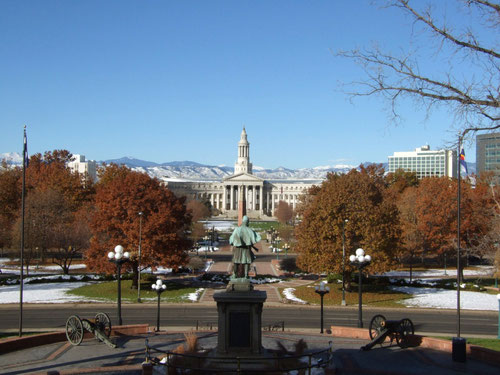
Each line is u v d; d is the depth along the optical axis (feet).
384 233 223.92
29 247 294.46
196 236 456.86
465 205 279.90
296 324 166.40
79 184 406.00
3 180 376.48
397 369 94.84
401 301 212.43
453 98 73.72
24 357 103.60
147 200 237.86
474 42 71.82
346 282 244.83
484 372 93.15
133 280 239.71
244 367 85.92
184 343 115.34
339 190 227.81
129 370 91.40
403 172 538.06
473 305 203.31
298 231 257.75
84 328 115.96
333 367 88.89
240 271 93.50
